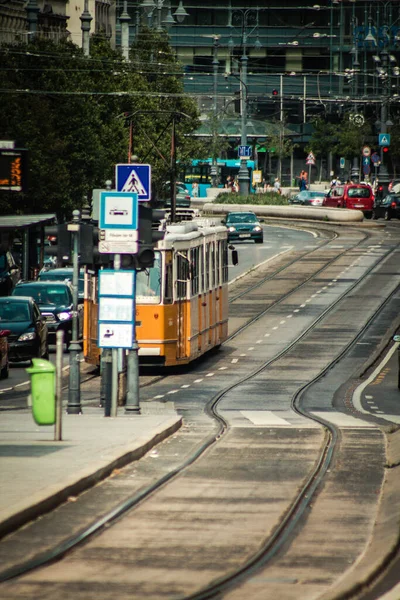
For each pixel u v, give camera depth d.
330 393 75.94
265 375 84.00
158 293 82.12
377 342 100.25
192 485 39.28
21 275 126.50
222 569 27.19
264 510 34.88
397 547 30.02
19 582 25.66
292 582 26.02
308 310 118.44
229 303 123.94
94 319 83.00
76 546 29.36
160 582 25.86
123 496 36.44
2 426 53.59
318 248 171.62
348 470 43.78
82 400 71.38
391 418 64.50
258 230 179.12
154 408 65.31
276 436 54.53
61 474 37.94
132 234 53.69
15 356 85.75
